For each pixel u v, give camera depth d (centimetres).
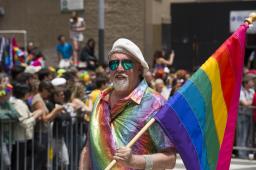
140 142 723
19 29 3319
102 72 1952
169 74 2367
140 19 3272
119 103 735
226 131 770
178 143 730
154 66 2600
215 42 3375
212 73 759
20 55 2467
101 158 728
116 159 696
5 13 3334
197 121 743
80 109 1519
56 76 1664
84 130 1523
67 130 1480
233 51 775
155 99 736
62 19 3278
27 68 1819
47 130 1419
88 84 1909
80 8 3250
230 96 775
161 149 726
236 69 778
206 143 752
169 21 3475
